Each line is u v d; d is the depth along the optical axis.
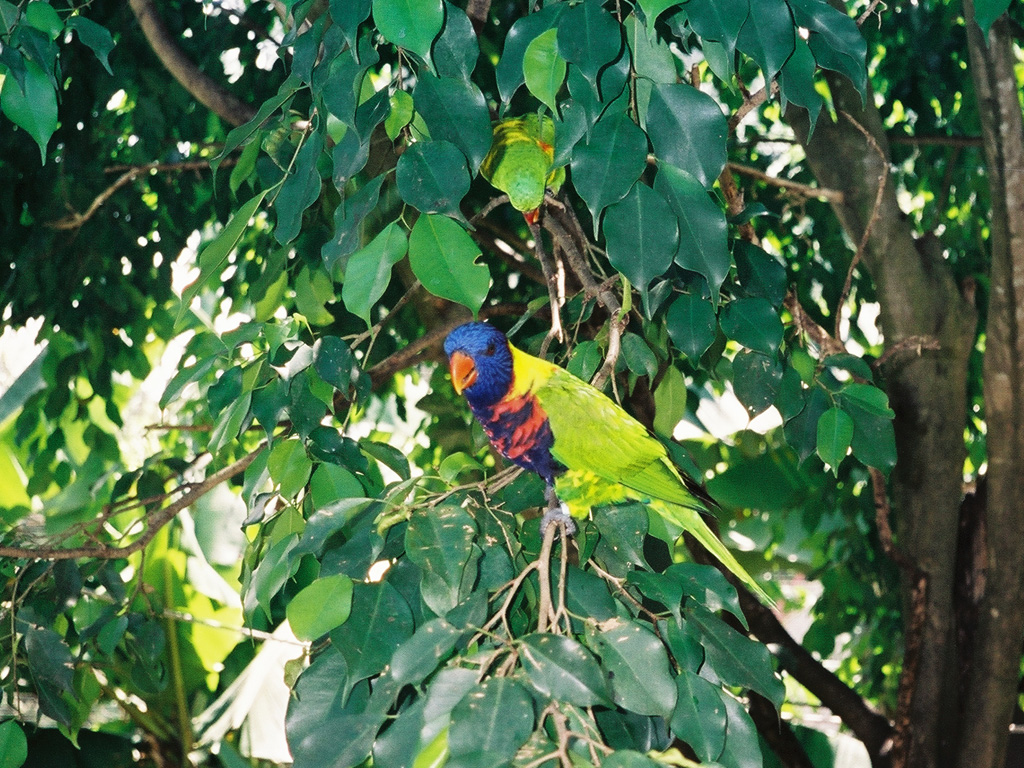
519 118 2.29
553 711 1.34
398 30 1.41
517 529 1.97
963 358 3.84
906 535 3.98
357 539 1.70
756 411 2.14
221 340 2.03
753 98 1.95
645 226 1.48
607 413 2.09
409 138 1.67
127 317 4.44
